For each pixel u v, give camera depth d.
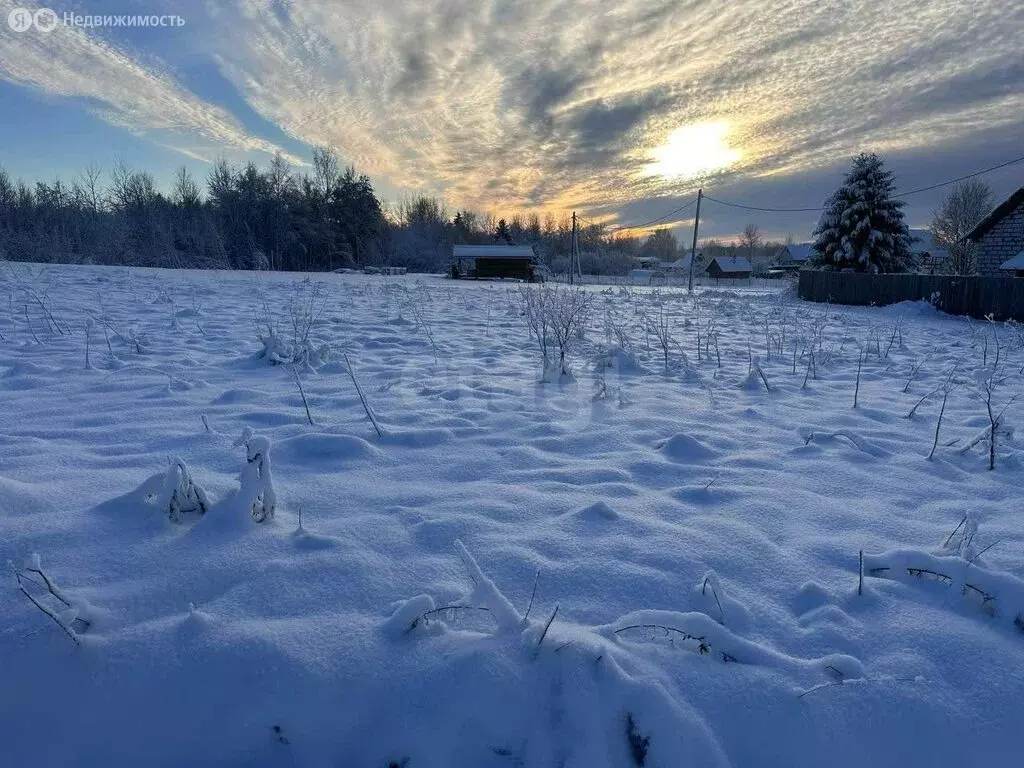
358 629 1.89
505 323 10.30
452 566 2.31
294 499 2.87
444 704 1.66
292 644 1.80
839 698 1.76
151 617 1.95
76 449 3.36
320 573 2.19
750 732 1.68
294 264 60.28
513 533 2.61
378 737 1.62
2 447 3.31
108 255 38.97
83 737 1.61
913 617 2.12
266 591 2.08
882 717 1.73
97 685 1.68
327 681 1.71
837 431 4.18
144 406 4.32
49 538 2.32
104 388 4.79
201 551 2.30
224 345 6.98
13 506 2.53
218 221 56.97
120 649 1.76
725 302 17.58
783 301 22.17
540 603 2.12
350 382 5.37
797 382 6.19
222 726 1.62
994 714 1.75
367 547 2.41
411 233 76.62
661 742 1.61
